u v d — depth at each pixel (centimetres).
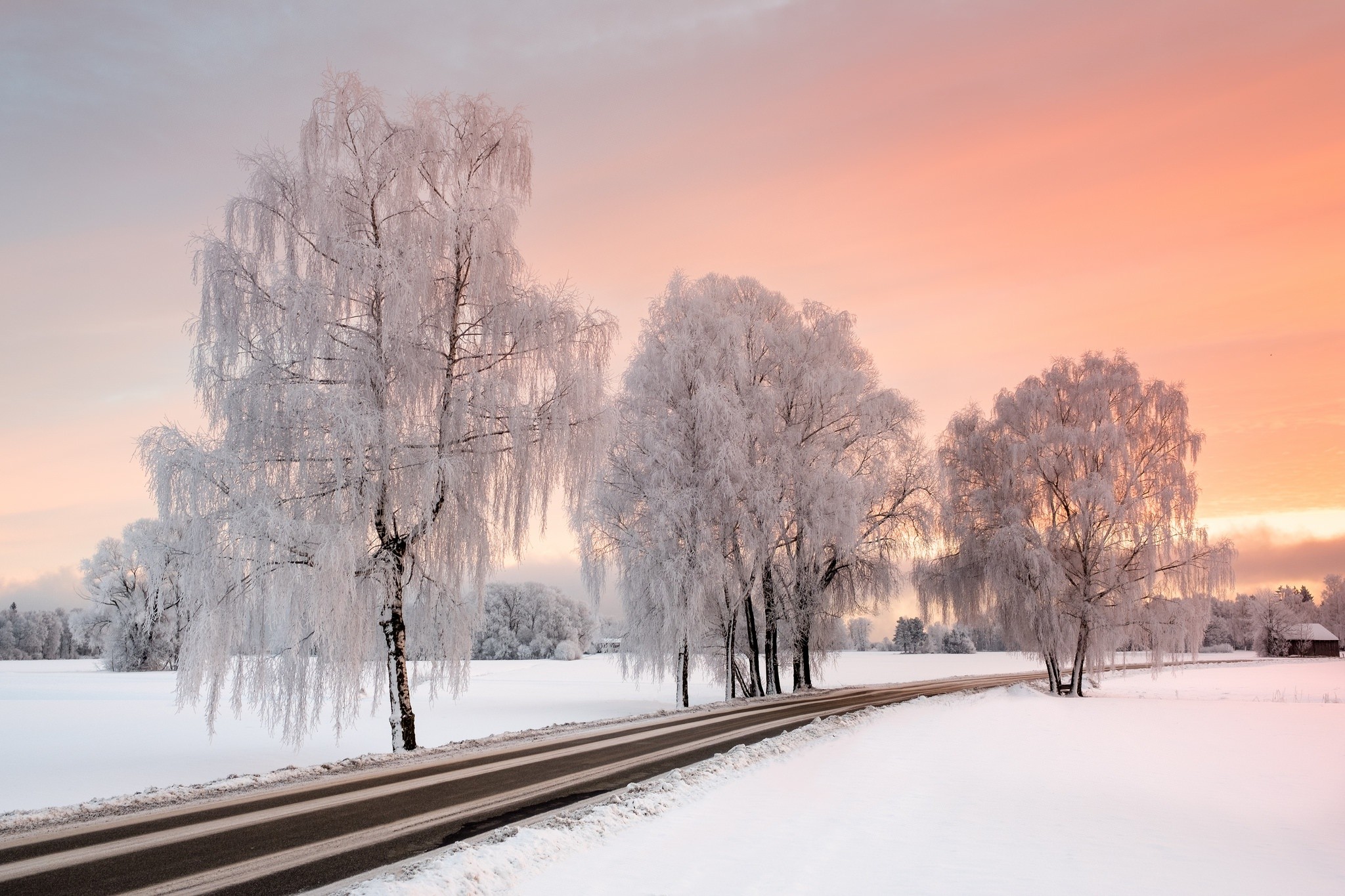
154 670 6925
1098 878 984
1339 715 3169
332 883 717
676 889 788
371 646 1878
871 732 2205
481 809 1061
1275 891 990
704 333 3431
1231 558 3550
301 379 1789
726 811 1157
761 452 3456
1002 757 1916
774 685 3759
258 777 1297
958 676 6247
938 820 1239
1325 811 1560
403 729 1881
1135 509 3556
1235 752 2252
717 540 3238
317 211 1872
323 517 1769
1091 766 1902
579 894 747
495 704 3878
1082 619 3734
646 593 3275
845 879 893
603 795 1171
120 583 6881
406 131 1981
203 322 1783
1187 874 1041
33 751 2195
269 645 1723
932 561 4141
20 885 700
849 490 3306
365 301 1877
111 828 938
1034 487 3812
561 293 2067
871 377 3788
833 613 3947
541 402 2034
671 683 5541
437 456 1816
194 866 770
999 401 4041
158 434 1648
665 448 3134
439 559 1950
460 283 1997
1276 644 11019
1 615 12331
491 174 2127
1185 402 3694
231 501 1669
